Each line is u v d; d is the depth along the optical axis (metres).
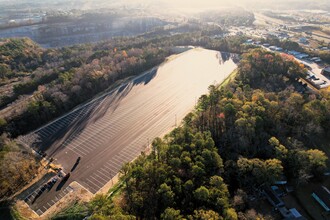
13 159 89.50
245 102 110.25
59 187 87.50
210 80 166.62
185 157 81.62
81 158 100.94
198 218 63.97
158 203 71.94
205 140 91.62
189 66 191.25
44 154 102.69
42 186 87.81
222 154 92.62
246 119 96.50
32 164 94.56
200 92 151.62
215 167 82.44
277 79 139.38
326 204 77.62
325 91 127.12
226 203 68.56
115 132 117.00
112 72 163.88
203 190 69.12
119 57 184.75
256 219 66.56
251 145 93.62
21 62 194.75
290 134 101.88
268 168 78.88
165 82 165.50
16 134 113.62
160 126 121.00
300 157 85.50
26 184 88.69
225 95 115.69
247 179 80.88
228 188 80.50
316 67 179.88
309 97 118.44
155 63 195.12
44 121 123.44
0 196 83.62
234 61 198.25
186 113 130.88
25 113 120.12
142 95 149.50
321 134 102.75
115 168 95.81
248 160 82.19
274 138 91.00
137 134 115.44
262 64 149.88
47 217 75.88
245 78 141.25
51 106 126.38
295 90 133.50
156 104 140.00
